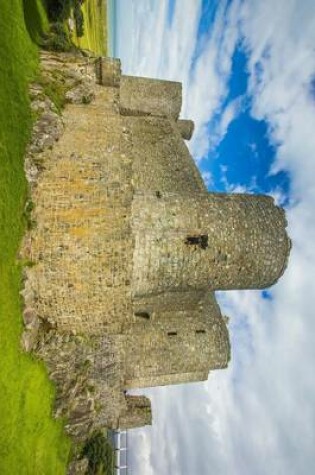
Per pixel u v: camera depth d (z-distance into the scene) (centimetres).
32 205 1145
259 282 1369
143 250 1197
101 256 1170
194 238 1242
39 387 1162
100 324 1242
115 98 1906
